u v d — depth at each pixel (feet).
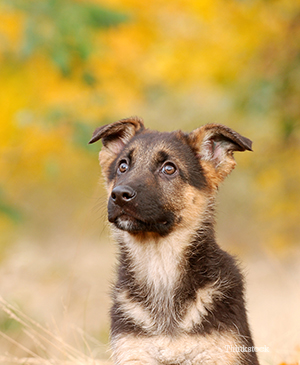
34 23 45.27
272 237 62.44
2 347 36.06
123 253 27.12
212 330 23.66
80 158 63.77
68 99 47.80
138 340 24.23
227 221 72.74
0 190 49.83
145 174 25.75
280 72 55.98
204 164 27.22
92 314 43.88
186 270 25.59
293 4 54.29
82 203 74.84
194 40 57.93
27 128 48.32
